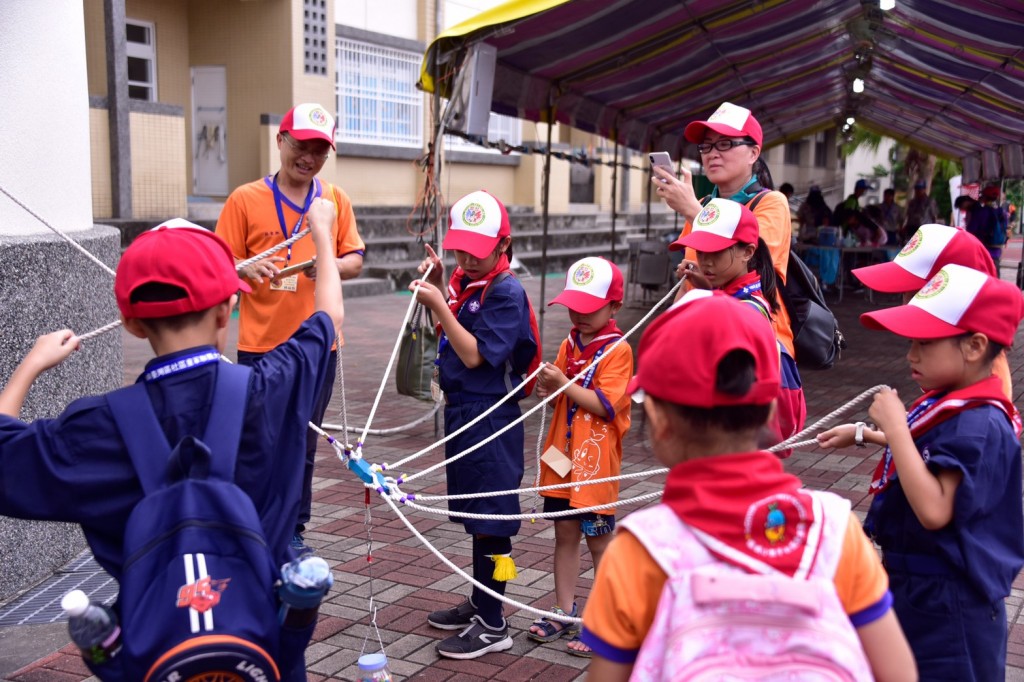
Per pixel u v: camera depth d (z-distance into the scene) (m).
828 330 4.14
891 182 32.84
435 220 7.52
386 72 19.17
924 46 10.40
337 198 5.11
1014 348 12.59
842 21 10.04
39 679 3.86
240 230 4.89
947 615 2.52
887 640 1.74
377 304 15.88
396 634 4.30
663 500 1.79
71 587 4.82
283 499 2.23
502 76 8.54
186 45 17.70
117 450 2.07
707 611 1.61
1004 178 16.11
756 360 1.72
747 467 1.71
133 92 16.95
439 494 6.36
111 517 2.08
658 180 4.18
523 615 4.54
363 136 18.84
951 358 2.54
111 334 5.63
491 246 4.05
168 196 15.62
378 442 7.76
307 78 17.23
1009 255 26.97
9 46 4.84
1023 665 4.03
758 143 4.21
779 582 1.60
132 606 1.90
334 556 5.25
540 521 5.85
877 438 2.78
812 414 8.86
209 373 2.15
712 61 10.46
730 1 7.99
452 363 4.22
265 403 2.20
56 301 4.94
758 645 1.57
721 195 4.33
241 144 17.52
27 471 2.08
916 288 3.06
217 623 1.88
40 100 5.07
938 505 2.42
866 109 17.64
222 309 2.23
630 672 1.74
